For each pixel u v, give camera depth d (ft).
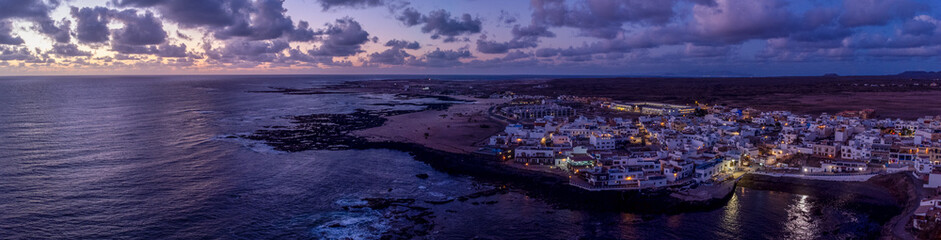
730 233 300.20
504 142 569.23
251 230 305.73
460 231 306.35
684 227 310.04
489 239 294.46
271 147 572.92
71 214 326.03
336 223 318.65
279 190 390.42
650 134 614.34
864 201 348.79
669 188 371.56
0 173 425.69
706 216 327.88
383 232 304.71
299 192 385.70
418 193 385.09
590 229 308.60
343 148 568.41
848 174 400.67
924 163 369.91
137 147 556.92
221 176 431.02
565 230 307.37
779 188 382.83
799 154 478.18
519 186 397.39
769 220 319.68
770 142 543.39
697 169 396.37
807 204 347.97
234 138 633.61
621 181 382.63
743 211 335.88
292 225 315.17
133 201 355.36
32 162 469.57
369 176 436.76
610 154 451.94
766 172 424.46
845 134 559.79
